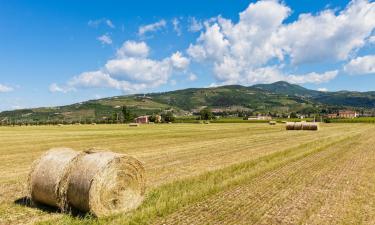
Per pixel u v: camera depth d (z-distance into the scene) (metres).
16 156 24.61
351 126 75.25
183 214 10.55
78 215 10.39
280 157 22.36
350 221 10.11
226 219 10.18
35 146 31.78
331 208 11.34
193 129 65.75
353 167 18.92
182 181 14.98
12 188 14.05
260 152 25.45
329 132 50.75
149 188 13.60
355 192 13.42
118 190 10.89
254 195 12.82
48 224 9.57
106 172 10.57
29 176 11.38
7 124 126.56
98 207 10.39
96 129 69.75
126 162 11.09
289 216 10.51
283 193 13.15
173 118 140.62
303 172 17.38
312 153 24.72
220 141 35.88
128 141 36.69
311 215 10.62
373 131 52.62
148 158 22.70
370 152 25.41
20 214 10.59
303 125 58.72
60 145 32.50
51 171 10.86
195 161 21.25
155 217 10.26
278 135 44.53
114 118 147.88
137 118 145.88
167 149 28.25
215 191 13.23
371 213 10.87
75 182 10.55
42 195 11.03
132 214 10.48
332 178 15.95
